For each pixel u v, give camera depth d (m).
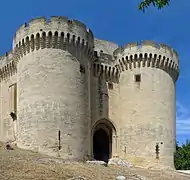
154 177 36.84
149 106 46.75
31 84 41.25
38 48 41.75
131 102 47.59
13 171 27.42
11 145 43.00
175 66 50.16
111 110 48.62
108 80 49.28
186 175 42.06
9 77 52.19
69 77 41.38
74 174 29.34
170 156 46.84
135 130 46.50
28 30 42.31
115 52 50.78
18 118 42.44
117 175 32.34
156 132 46.06
